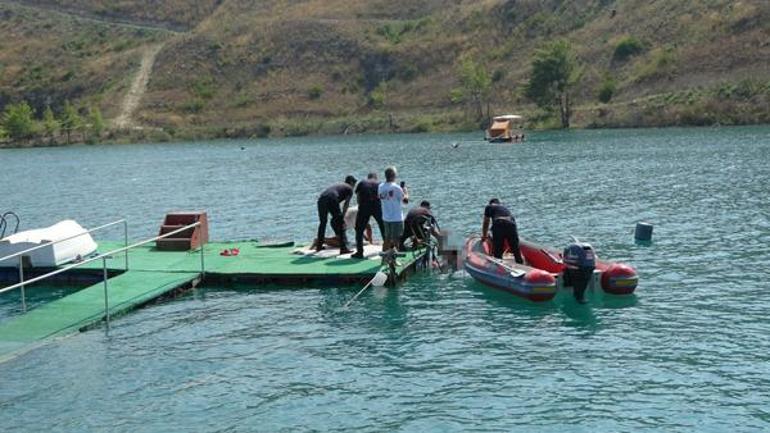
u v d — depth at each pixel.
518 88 115.88
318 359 16.16
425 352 16.39
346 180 24.75
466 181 48.25
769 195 36.34
